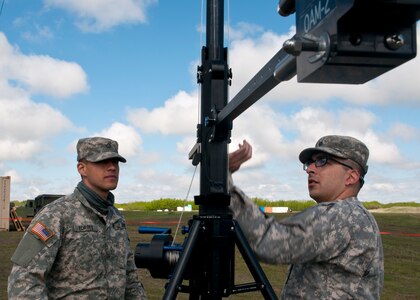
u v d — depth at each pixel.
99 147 3.00
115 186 3.02
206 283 2.29
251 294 7.47
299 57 1.31
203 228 2.25
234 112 2.02
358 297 2.10
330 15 1.14
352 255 2.10
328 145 2.32
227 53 2.49
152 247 2.39
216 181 2.28
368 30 1.12
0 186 18.52
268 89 1.68
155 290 7.76
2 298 7.27
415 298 7.57
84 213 2.92
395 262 10.42
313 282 2.16
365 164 2.33
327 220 2.11
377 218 20.16
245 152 2.29
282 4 1.48
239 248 2.21
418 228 17.00
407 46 1.12
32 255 2.65
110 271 2.95
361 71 1.21
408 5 1.05
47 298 2.65
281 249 2.12
